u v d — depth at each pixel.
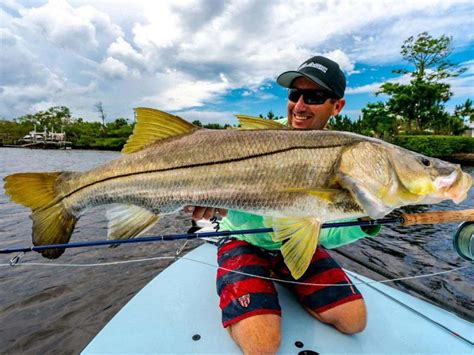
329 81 0.81
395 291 0.90
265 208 0.60
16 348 0.89
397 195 0.59
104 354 0.61
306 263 0.56
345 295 0.70
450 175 0.58
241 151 0.60
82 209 0.64
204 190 0.60
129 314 0.75
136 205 0.62
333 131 0.62
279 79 0.86
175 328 0.70
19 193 0.61
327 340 0.66
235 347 0.64
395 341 0.67
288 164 0.59
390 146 0.60
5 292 1.19
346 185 0.58
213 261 1.02
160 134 0.63
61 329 0.97
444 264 1.52
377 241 1.83
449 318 0.76
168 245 1.66
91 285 1.24
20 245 1.77
